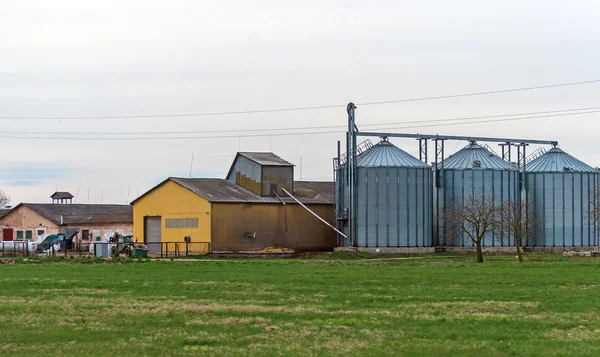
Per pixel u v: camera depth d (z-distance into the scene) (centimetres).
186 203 10238
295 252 10150
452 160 11206
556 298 4091
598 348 2725
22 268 6519
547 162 11500
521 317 3416
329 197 11150
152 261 7819
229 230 9975
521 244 11194
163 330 3100
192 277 5453
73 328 3148
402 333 3020
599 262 7238
